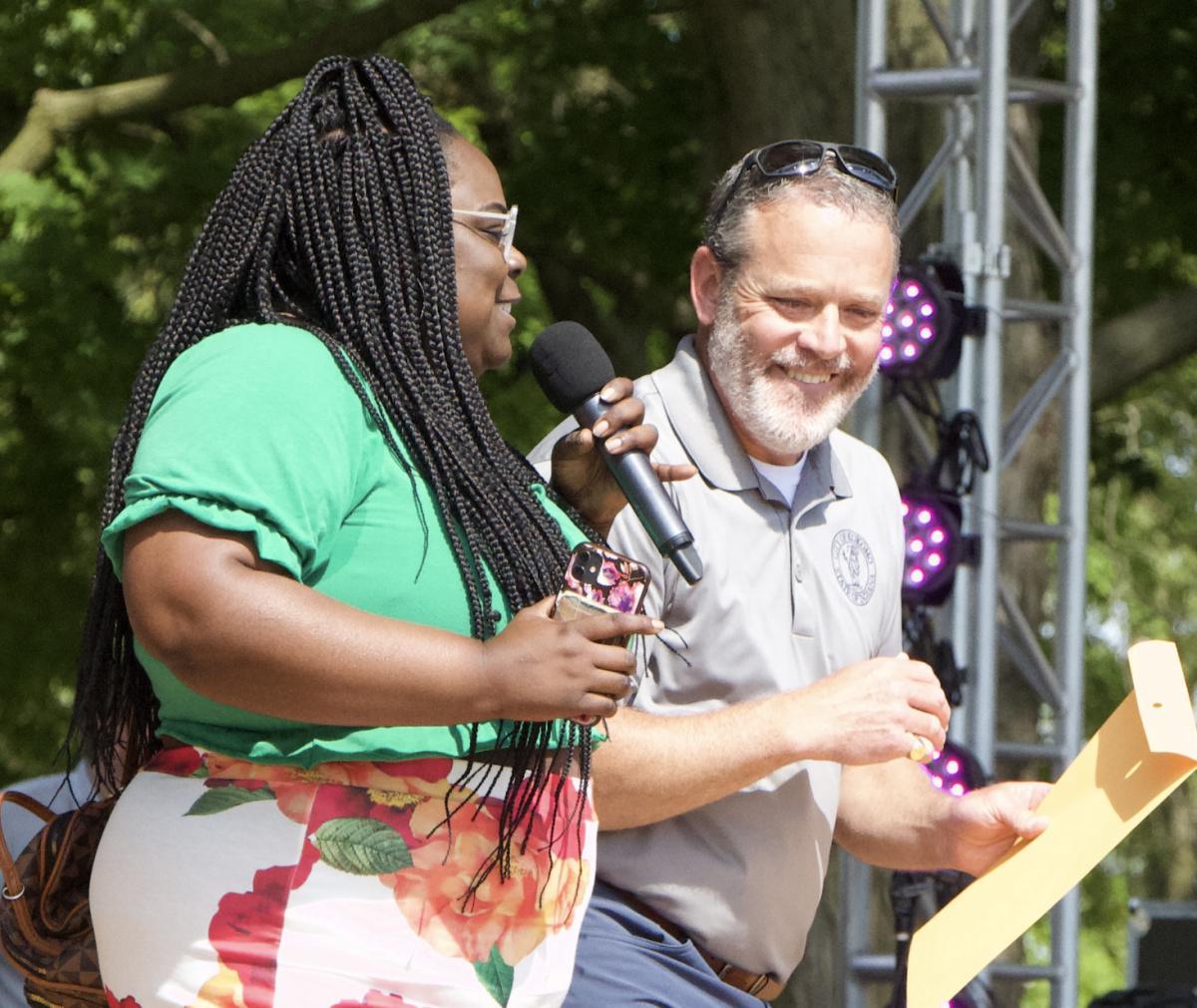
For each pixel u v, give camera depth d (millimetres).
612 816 5398
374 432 4125
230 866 3959
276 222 4277
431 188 4336
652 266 21594
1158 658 5340
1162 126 21125
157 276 21266
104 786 4559
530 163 21766
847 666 5605
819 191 5836
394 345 4219
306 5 21094
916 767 6273
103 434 20594
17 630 22609
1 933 4414
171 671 3812
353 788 4066
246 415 3859
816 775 5855
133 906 3980
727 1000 5789
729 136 17500
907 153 15250
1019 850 5430
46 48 20750
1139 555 35469
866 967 11500
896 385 11609
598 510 4910
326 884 3986
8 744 23500
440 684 3744
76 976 4363
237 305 4375
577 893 4469
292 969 3918
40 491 22250
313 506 3900
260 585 3713
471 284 4492
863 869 11586
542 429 21547
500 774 4223
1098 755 5461
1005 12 12039
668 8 21672
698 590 5754
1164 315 18938
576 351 4777
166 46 21062
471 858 4137
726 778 5266
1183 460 35281
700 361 6086
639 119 21562
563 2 21672
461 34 21797
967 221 12070
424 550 4109
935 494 11547
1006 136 12469
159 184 20047
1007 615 13055
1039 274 16672
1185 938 12641
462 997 4066
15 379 20562
